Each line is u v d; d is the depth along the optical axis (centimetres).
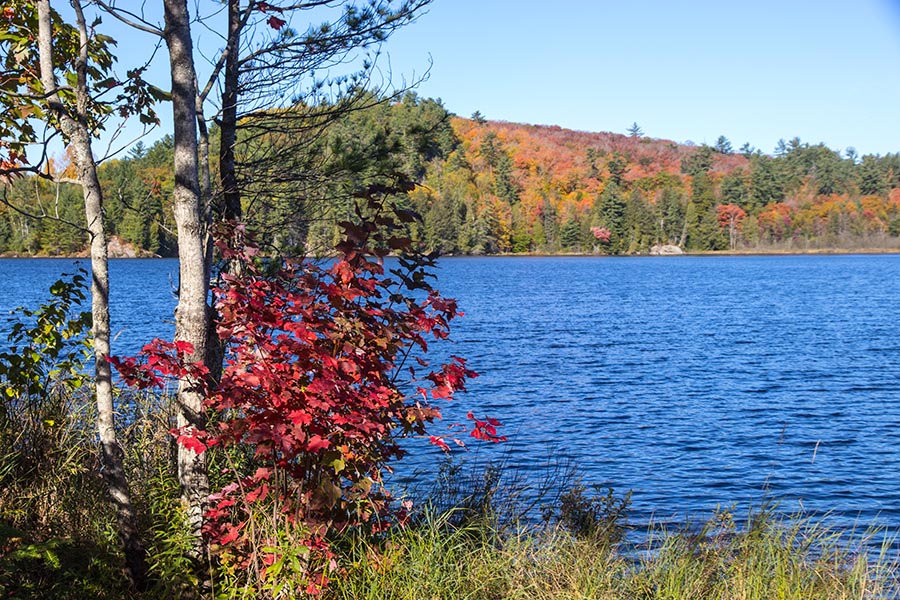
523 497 717
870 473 1242
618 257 15912
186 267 496
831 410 1762
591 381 2139
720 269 10625
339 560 470
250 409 461
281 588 429
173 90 491
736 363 2509
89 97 567
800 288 6681
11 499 534
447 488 653
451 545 504
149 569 467
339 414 435
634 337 3244
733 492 1141
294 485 462
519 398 1870
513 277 8569
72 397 675
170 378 491
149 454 603
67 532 508
